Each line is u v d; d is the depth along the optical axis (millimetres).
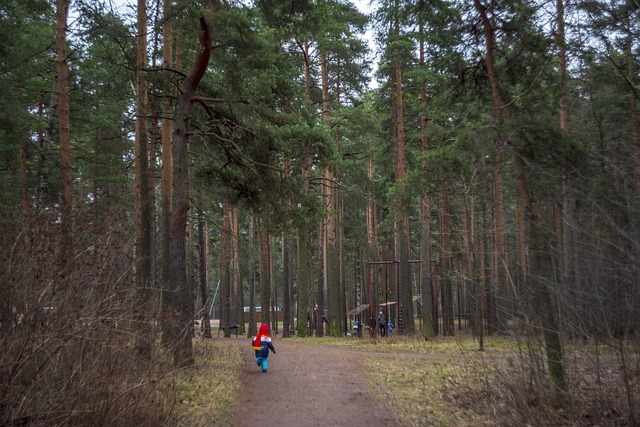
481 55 10484
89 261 6723
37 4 13211
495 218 18062
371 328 25125
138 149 15633
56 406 5598
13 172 19594
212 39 12797
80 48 15242
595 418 6734
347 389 10289
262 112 14945
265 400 9164
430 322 21906
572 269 6770
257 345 12773
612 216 6203
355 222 34250
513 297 7789
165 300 12578
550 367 7195
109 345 6176
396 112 23812
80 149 22656
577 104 15258
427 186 13477
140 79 13656
